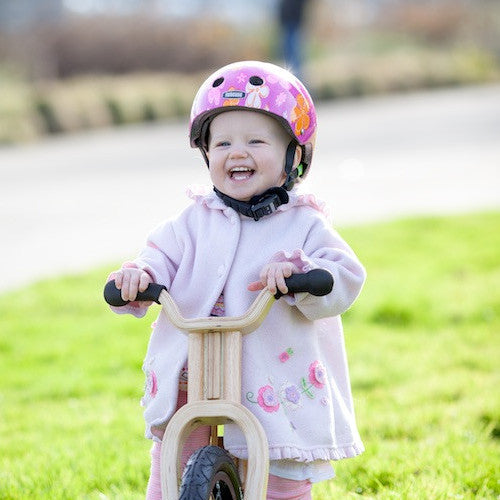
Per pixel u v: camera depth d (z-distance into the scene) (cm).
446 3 10306
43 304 1744
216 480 668
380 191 2834
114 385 1298
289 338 737
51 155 4119
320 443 728
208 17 7762
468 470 936
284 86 752
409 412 1118
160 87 6041
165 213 2570
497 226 2258
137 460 985
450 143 3772
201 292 758
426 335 1489
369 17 10069
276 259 712
